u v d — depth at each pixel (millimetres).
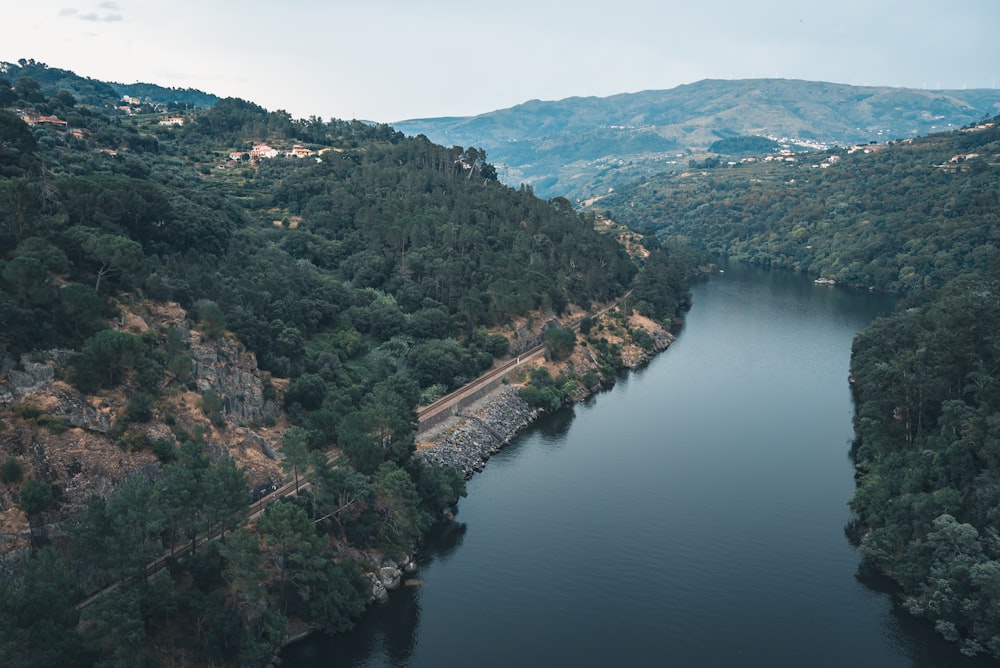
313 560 109562
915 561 122250
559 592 124250
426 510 143375
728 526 146000
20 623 80625
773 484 164375
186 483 103000
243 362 150000
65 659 81625
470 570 130250
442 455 165875
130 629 87500
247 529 115438
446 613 118188
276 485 131500
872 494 143375
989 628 108500
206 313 143500
